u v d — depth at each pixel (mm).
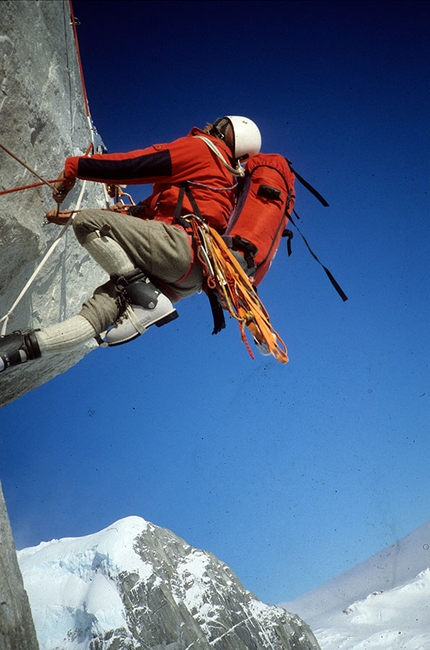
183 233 2502
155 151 2564
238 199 2762
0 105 2555
